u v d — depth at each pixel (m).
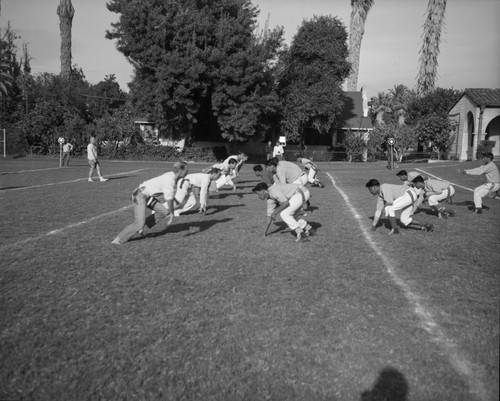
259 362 3.85
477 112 33.53
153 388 3.49
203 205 10.31
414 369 3.75
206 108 36.78
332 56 37.31
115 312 4.82
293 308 4.95
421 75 45.69
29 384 3.54
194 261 6.68
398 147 37.72
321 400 3.36
